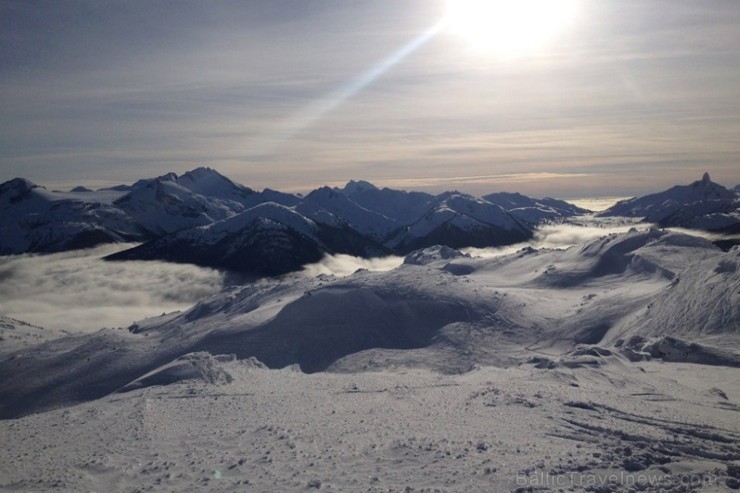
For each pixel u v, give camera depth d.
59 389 52.69
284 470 13.25
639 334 46.62
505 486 11.80
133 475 13.55
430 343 53.16
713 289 45.72
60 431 18.86
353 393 23.83
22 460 15.30
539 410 18.66
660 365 31.94
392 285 64.88
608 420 17.22
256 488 12.21
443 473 12.61
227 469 13.57
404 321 57.28
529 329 55.84
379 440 15.36
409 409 19.61
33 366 59.09
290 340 54.69
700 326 42.03
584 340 52.25
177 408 21.86
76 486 12.99
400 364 46.97
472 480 12.17
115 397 26.61
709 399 21.58
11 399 52.72
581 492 11.48
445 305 59.84
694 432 16.05
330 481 12.43
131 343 63.25
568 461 13.27
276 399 23.02
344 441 15.42
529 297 66.94
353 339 54.25
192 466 13.91
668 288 53.06
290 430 16.88
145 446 16.06
